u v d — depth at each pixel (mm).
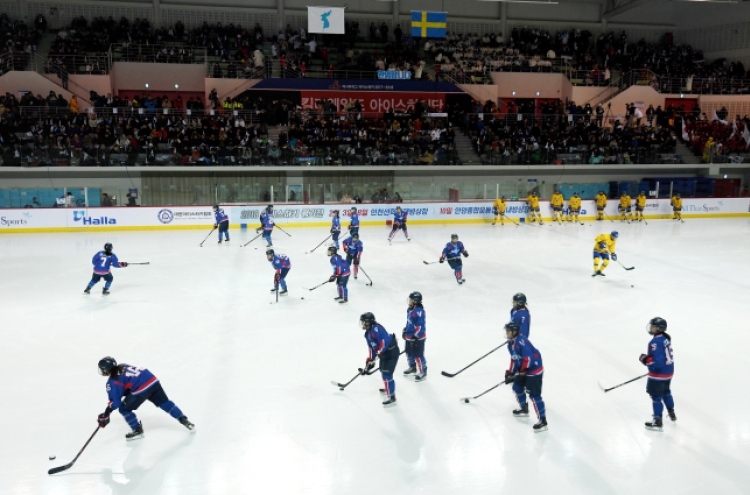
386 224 24828
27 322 11734
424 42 33469
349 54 30984
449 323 11773
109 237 21156
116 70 29328
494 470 6637
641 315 12414
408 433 7422
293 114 28281
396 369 9484
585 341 10797
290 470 6617
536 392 7363
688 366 9719
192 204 23297
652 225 25188
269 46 31797
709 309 12906
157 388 7195
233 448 7055
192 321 11844
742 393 8688
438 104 30875
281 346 10445
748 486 6391
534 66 32656
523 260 17844
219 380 8992
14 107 25422
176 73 29766
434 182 26250
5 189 22469
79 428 7539
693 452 7055
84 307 12766
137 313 12352
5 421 7699
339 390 8656
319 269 16453
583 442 7246
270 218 19406
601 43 34969
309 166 26031
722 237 22125
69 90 27938
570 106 30891
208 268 16469
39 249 18859
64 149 24125
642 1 32094
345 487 6316
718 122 31453
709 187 28656
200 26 32219
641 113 31828
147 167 24703
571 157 28625
